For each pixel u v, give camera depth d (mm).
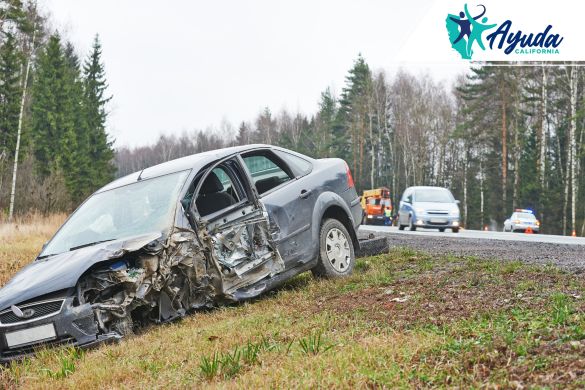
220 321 5836
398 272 7820
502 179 59562
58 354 5207
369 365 3832
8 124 41219
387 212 41812
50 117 51062
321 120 88812
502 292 5594
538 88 53875
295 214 7301
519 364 3514
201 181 6605
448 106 69812
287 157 7816
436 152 71875
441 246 12625
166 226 6160
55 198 30469
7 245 15383
